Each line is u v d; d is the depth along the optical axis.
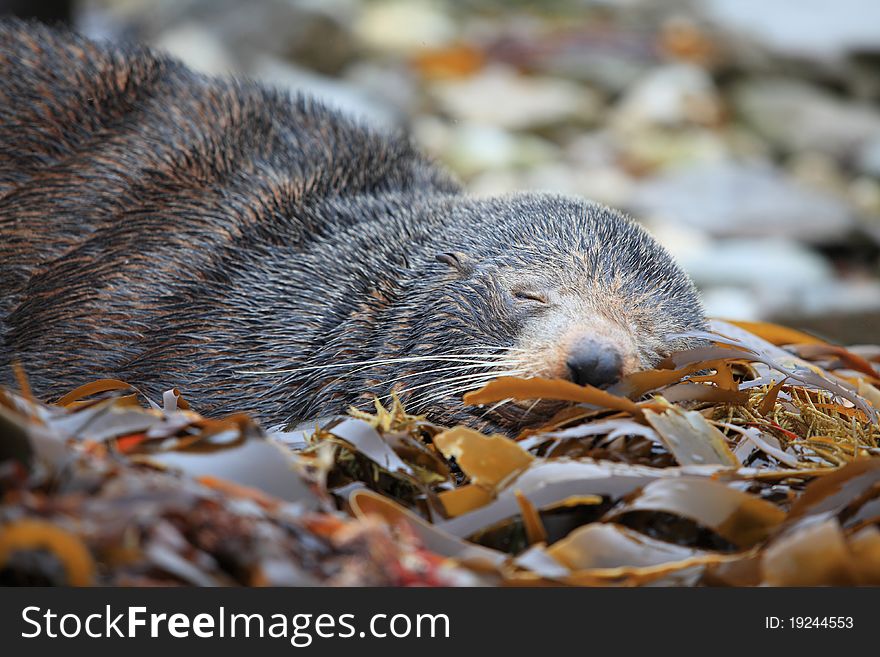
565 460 8.62
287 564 6.57
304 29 42.19
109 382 10.59
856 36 45.72
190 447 8.00
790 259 30.08
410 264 12.62
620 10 52.22
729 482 8.60
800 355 13.75
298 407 12.02
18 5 25.62
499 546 8.32
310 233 13.50
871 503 8.09
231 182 13.88
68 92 14.28
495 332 11.45
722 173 35.53
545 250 12.00
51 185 13.70
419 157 16.38
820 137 41.19
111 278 13.09
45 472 6.89
